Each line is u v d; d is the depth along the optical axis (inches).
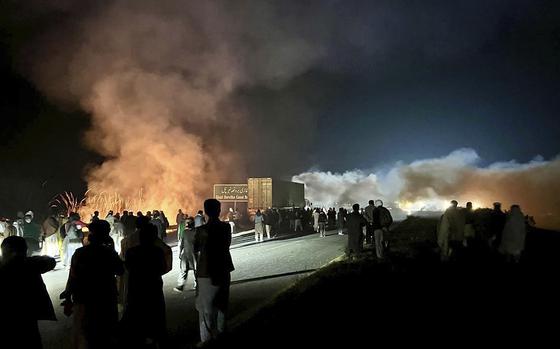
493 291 361.7
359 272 462.9
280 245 900.0
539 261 517.3
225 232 271.1
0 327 189.6
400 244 720.3
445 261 518.3
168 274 594.6
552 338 245.9
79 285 229.5
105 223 242.4
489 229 571.2
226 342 260.8
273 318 310.8
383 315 297.3
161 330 253.1
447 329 264.8
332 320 293.0
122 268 246.1
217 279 263.4
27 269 201.2
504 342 241.0
